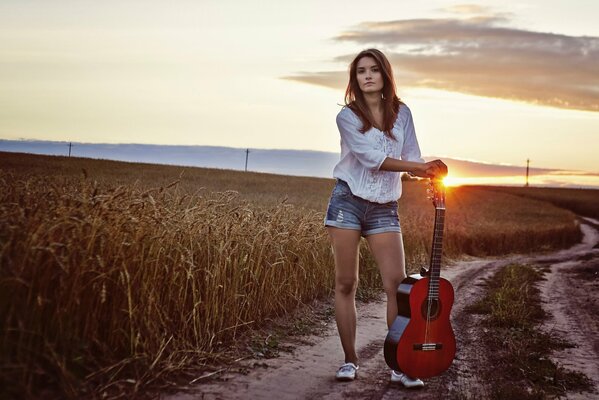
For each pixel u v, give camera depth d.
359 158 5.04
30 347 4.18
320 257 9.64
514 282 13.38
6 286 4.20
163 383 4.77
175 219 6.18
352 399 4.84
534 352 6.84
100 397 4.22
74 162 65.06
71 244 4.62
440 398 4.96
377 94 5.13
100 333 4.82
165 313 5.33
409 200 67.88
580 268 19.31
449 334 5.06
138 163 73.69
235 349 6.01
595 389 5.59
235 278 6.49
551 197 107.25
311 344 6.66
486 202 76.19
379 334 7.54
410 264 17.83
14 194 5.35
